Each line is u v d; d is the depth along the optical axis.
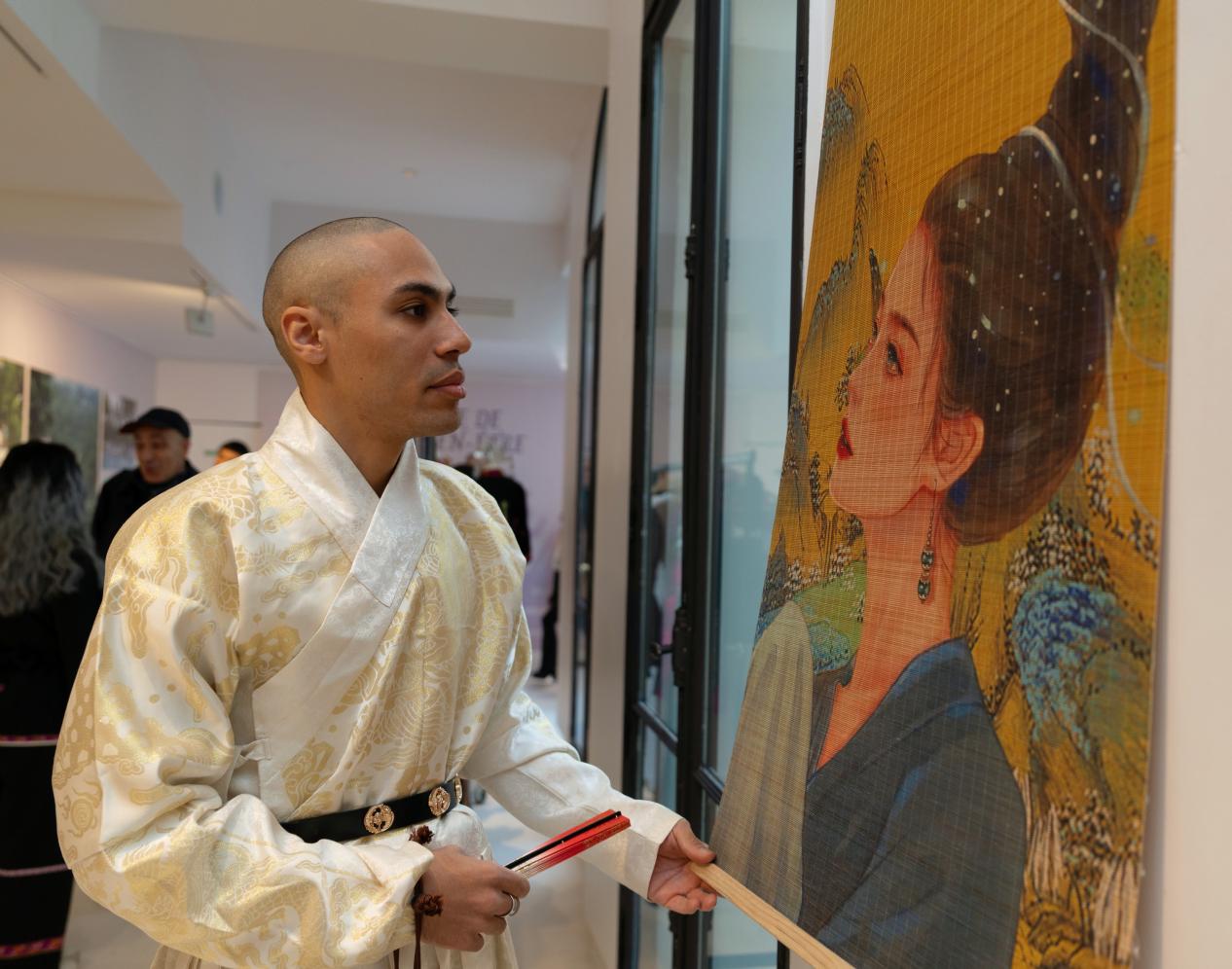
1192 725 0.48
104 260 4.66
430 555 0.97
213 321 6.45
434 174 6.09
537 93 4.75
